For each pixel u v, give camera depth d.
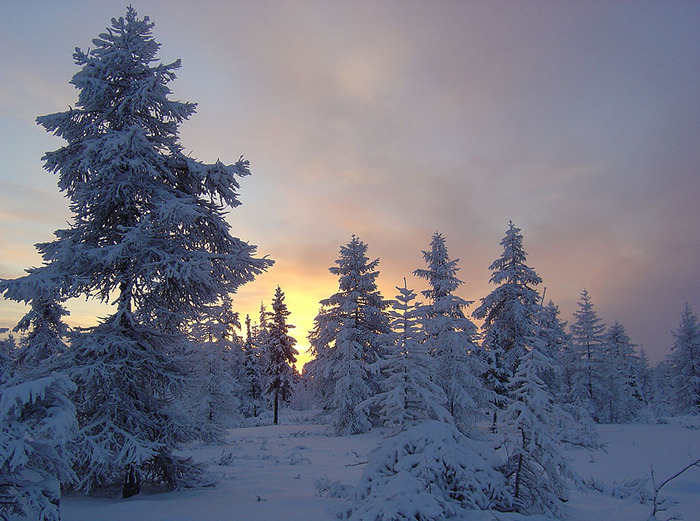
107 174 8.84
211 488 8.94
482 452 6.73
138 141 8.79
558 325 31.69
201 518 6.26
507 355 25.16
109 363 8.38
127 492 8.21
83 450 7.24
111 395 8.20
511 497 6.05
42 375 8.04
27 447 4.64
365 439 20.70
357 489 6.38
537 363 6.82
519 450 6.45
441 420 7.29
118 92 9.83
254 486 9.15
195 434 9.17
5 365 6.18
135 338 9.13
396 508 5.13
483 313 27.28
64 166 9.06
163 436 8.62
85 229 9.11
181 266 8.74
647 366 65.81
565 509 6.48
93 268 8.77
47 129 9.20
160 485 9.36
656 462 12.73
